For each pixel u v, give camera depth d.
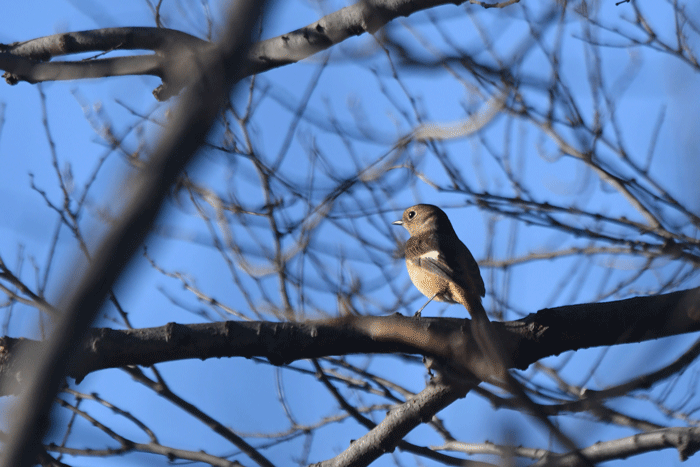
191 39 9.31
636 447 8.54
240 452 10.03
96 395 9.98
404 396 10.95
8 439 3.72
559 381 10.39
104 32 9.73
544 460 7.28
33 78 9.77
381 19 8.95
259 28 3.86
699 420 9.63
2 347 7.41
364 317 8.39
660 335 8.52
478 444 10.36
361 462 9.06
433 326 8.30
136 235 3.36
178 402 9.78
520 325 8.68
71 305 3.47
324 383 9.95
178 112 3.54
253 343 8.12
